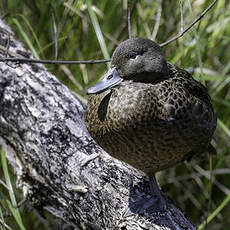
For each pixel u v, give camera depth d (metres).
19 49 7.77
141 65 7.56
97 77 7.80
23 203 7.73
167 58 7.79
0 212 7.65
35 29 7.83
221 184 7.88
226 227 7.87
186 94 7.54
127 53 7.57
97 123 7.57
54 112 7.68
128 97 7.54
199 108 7.54
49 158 7.64
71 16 7.80
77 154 7.64
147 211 7.58
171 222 7.57
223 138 7.85
